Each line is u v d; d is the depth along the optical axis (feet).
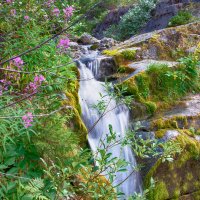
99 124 14.38
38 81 9.26
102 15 50.06
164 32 21.22
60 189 7.54
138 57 19.52
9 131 8.20
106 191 8.27
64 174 7.48
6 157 8.16
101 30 47.80
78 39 29.99
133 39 22.29
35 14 12.21
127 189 13.15
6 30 11.64
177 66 18.25
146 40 20.51
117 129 14.70
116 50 20.34
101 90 16.26
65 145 8.86
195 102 16.96
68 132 9.22
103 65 18.44
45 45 11.15
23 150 8.46
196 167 14.02
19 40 11.48
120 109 15.17
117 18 46.42
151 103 15.85
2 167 7.82
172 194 13.29
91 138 13.82
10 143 8.46
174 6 33.06
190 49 20.61
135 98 15.85
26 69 11.01
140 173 13.28
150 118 15.42
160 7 36.83
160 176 13.10
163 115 15.53
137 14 38.73
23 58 11.01
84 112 14.42
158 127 14.56
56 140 8.80
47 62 11.14
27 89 9.59
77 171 8.27
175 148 9.22
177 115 15.21
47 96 10.12
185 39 21.16
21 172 8.66
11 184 7.57
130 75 17.52
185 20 30.42
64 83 12.23
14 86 10.96
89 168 8.38
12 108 8.73
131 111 15.46
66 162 8.63
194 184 13.92
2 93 9.02
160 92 17.01
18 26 11.52
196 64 18.61
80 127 12.57
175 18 30.99
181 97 17.35
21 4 11.94
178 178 13.48
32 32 11.40
